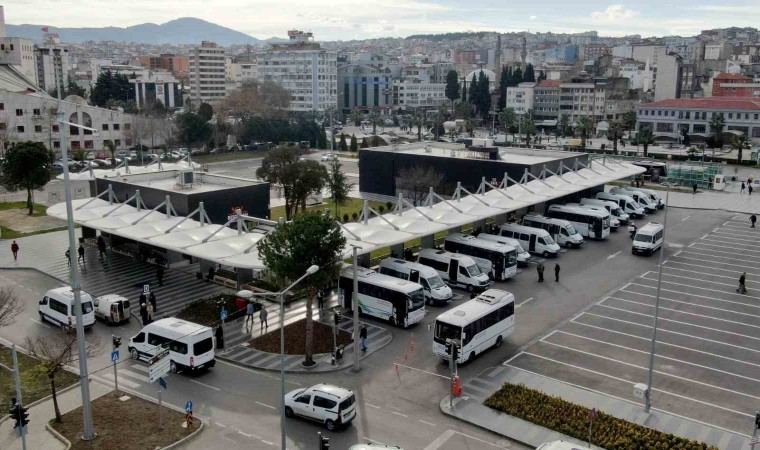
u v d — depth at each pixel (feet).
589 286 184.24
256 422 108.27
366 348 139.54
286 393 116.47
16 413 91.20
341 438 102.94
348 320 155.94
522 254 203.10
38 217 267.80
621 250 225.76
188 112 491.72
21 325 151.33
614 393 118.83
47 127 435.12
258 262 151.02
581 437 102.53
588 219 241.14
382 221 196.75
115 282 183.21
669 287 183.32
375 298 155.12
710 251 223.92
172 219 193.26
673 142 559.79
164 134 481.05
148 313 150.41
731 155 476.54
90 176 253.65
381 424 107.65
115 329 148.97
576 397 116.98
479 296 142.41
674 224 268.21
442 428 106.63
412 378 125.29
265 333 146.61
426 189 291.38
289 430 105.91
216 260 153.58
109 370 127.65
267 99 642.63
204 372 127.44
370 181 322.14
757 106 524.11
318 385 110.01
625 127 582.76
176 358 125.70
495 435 104.68
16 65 615.57
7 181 270.26
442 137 625.41
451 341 116.06
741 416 110.73
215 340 140.87
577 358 134.51
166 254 200.44
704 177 357.20
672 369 129.39
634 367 130.11
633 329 150.92
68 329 140.97
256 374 126.82
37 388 118.93
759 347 140.87
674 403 115.24
